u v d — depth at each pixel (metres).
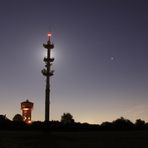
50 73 98.81
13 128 83.75
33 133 74.50
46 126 85.44
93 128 84.25
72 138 67.12
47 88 98.19
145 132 74.25
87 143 62.41
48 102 96.94
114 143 62.09
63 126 85.88
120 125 86.06
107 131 78.88
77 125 86.69
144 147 59.19
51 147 60.19
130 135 69.50
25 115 98.56
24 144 61.31
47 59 99.69
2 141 62.75
